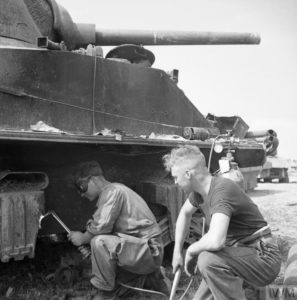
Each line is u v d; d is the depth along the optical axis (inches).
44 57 203.9
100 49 232.2
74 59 215.3
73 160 218.2
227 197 131.8
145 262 178.9
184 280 205.0
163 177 239.5
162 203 227.8
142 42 367.9
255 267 132.4
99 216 179.6
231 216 132.8
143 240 179.5
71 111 215.2
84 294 188.5
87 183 186.9
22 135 166.4
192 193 146.1
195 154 138.8
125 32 359.9
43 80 204.1
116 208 179.9
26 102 198.1
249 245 135.3
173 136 252.1
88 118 222.5
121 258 174.9
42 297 183.6
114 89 235.1
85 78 220.5
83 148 219.3
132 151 226.4
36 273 213.8
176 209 228.7
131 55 284.2
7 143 186.5
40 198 179.3
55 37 295.6
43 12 278.7
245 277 133.3
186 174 137.3
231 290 131.6
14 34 223.8
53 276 203.9
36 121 201.5
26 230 172.9
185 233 150.9
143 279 186.7
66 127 213.2
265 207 467.5
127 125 242.4
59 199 215.0
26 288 193.9
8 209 168.2
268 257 134.2
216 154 281.6
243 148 300.8
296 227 350.9
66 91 213.0
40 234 210.8
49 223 213.3
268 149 413.1
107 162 233.5
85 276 207.9
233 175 249.3
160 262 185.0
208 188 136.3
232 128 357.1
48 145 201.9
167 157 150.9
